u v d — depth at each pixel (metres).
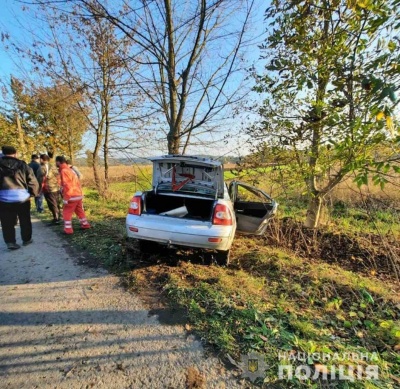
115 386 1.86
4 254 4.39
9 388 1.83
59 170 5.53
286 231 5.86
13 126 13.70
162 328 2.50
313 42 4.02
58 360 2.09
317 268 4.05
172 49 5.73
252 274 3.88
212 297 2.99
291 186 5.64
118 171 13.46
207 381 1.90
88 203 9.44
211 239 3.53
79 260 4.14
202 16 5.06
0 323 2.55
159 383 1.88
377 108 1.87
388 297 3.24
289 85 4.53
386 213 6.27
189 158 4.11
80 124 12.45
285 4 3.57
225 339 2.30
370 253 4.92
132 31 5.51
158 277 3.54
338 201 7.74
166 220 3.69
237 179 5.98
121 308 2.84
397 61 2.26
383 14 2.35
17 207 4.53
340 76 3.28
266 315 2.68
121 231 5.59
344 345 2.33
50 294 3.12
